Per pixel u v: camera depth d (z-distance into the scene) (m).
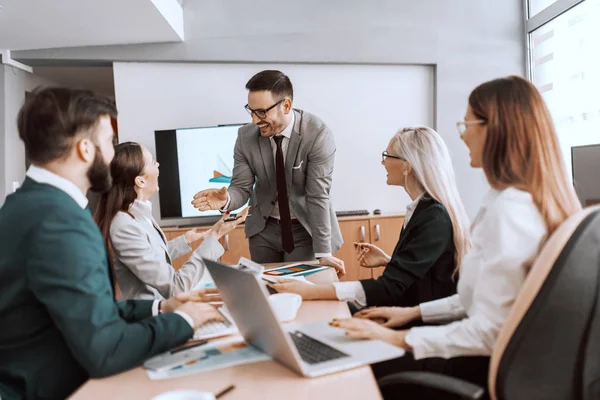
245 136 2.75
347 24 4.69
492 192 1.29
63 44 4.41
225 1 4.54
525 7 4.93
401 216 4.41
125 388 0.99
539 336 0.93
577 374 0.98
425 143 1.80
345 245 4.34
